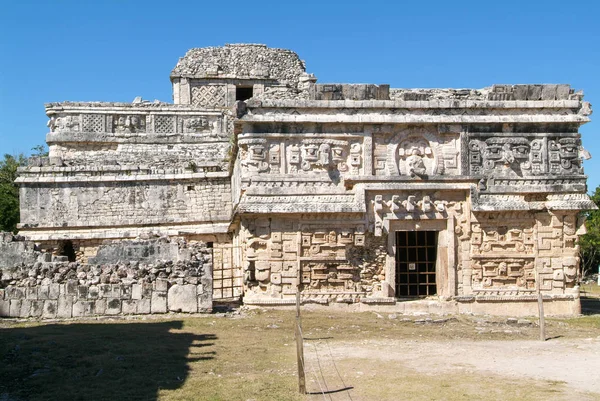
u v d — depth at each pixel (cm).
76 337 1614
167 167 3231
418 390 1191
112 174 3184
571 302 2381
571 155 2402
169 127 3659
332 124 2311
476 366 1385
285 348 1581
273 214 2259
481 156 2375
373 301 2291
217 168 3175
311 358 1465
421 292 2561
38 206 3144
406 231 2459
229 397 1147
